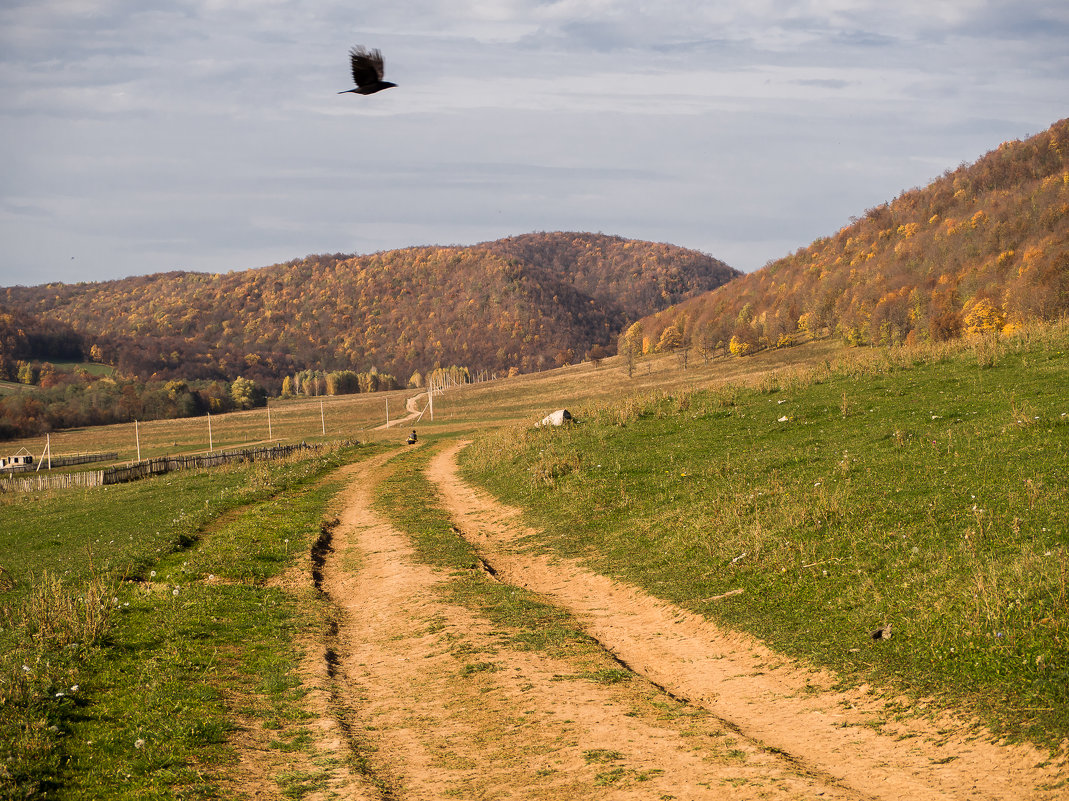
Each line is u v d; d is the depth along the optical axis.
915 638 11.37
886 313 111.25
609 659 13.02
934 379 29.00
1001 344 32.12
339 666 13.66
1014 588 11.40
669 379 142.38
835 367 36.81
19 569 24.16
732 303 189.38
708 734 9.73
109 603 16.59
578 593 17.41
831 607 13.30
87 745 10.06
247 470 46.47
